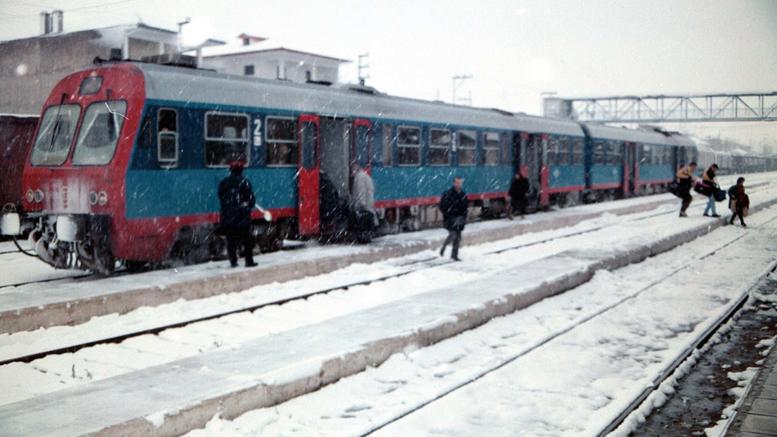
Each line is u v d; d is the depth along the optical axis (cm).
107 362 782
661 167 4197
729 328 933
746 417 592
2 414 534
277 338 767
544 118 2802
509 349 805
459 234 1538
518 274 1193
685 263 1495
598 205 3175
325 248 1587
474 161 2219
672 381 704
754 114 6138
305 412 608
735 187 2397
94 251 1183
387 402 632
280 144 1491
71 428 503
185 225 1277
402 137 1875
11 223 1194
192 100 1283
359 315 880
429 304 941
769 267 1424
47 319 907
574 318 964
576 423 575
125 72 1206
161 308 1017
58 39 4288
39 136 1271
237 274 1168
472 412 602
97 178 1177
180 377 629
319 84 1706
